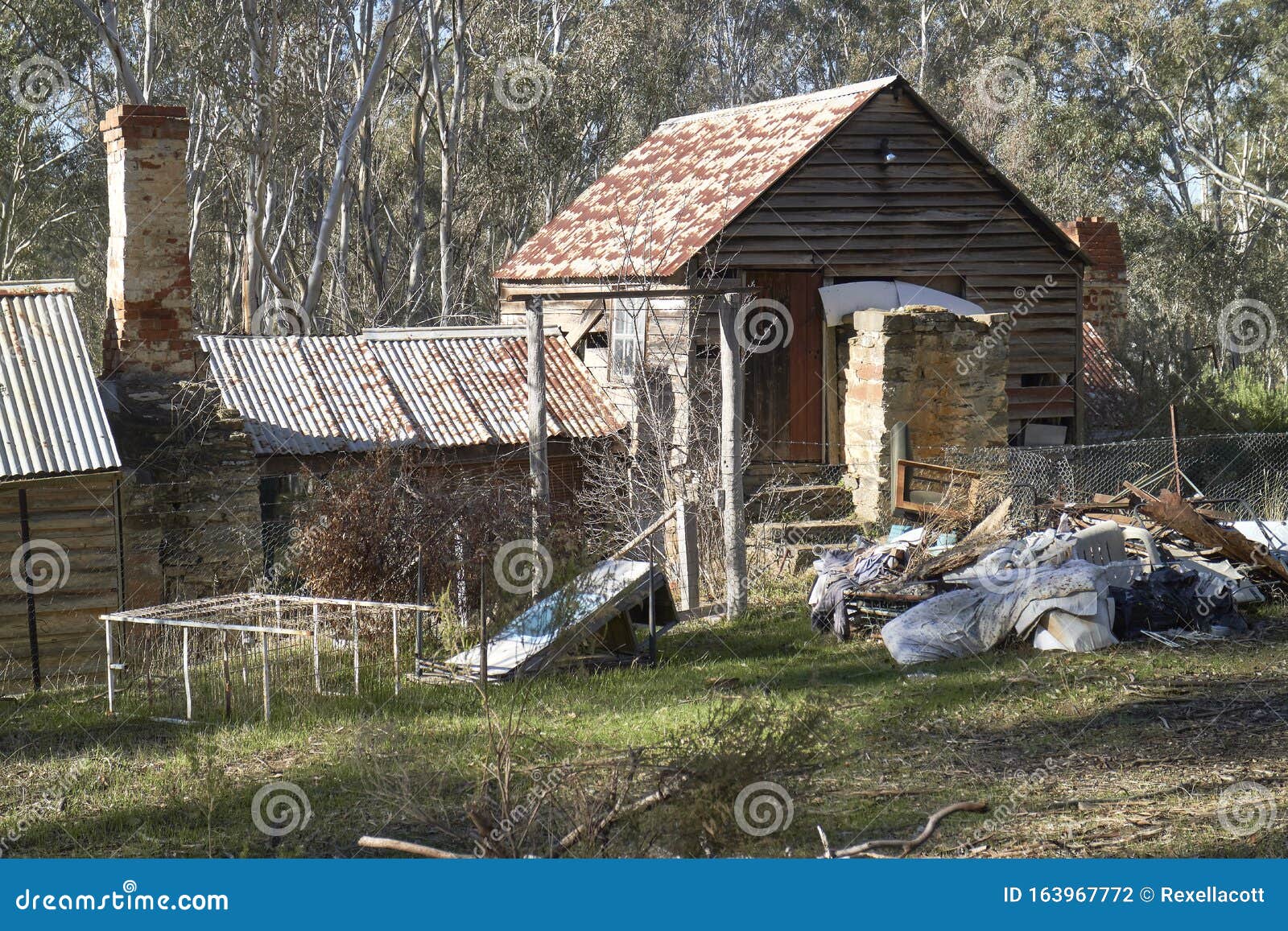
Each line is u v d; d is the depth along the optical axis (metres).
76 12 34.03
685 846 7.05
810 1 56.81
